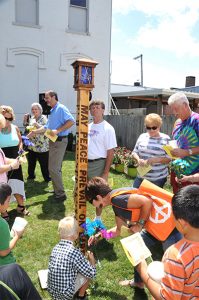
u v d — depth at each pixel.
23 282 1.51
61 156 5.66
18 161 4.21
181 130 3.66
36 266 3.67
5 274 1.49
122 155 8.84
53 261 2.69
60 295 2.63
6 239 2.73
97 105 4.27
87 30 13.91
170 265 1.51
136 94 15.37
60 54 13.44
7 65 12.60
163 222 2.63
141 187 2.77
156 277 1.66
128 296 3.14
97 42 14.05
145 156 4.05
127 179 7.81
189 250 1.50
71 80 13.77
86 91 3.17
